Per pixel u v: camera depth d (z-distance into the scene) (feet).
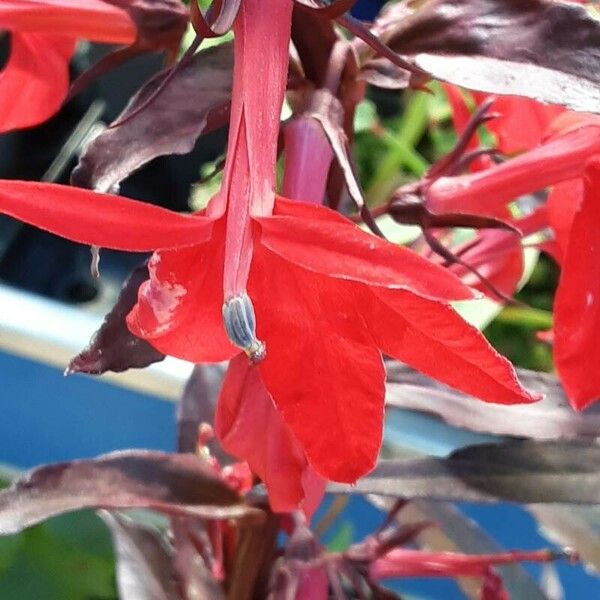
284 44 0.38
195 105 0.42
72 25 0.47
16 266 1.22
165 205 1.27
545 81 0.40
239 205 0.35
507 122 0.52
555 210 0.47
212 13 0.39
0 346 1.00
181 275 0.35
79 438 1.05
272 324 0.36
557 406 0.50
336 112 0.43
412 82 0.46
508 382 0.33
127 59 0.49
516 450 0.48
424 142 1.32
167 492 0.50
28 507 0.46
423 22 0.42
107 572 0.84
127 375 0.96
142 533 0.52
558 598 0.76
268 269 0.36
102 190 0.41
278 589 0.51
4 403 1.06
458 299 0.31
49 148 1.28
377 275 0.31
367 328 0.35
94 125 1.17
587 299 0.40
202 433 0.55
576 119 0.47
